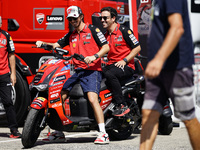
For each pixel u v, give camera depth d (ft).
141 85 46.83
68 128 40.47
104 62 49.83
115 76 42.14
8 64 49.01
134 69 44.14
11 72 47.70
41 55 55.16
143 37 58.90
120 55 43.04
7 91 46.75
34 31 55.06
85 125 41.09
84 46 39.96
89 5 55.31
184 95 24.07
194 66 59.67
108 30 43.52
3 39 46.60
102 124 40.01
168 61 23.73
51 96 39.14
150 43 23.95
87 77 40.11
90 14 55.42
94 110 40.04
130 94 46.21
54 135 41.88
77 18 39.47
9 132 51.60
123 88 43.39
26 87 54.60
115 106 42.88
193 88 24.43
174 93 24.06
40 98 38.75
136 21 58.18
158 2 23.66
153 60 21.45
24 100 54.49
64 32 55.26
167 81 23.98
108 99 42.47
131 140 43.78
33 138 38.29
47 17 55.21
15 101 54.39
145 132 24.34
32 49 54.75
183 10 23.63
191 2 61.41
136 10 58.13
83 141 43.14
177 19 22.15
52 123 40.65
